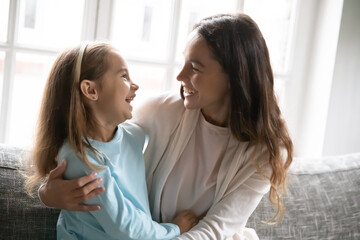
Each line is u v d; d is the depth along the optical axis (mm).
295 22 1958
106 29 1656
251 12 1953
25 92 2215
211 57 1201
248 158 1313
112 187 1105
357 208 1608
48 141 1166
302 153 2033
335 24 1882
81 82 1110
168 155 1310
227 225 1280
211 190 1320
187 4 1866
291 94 2010
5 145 1420
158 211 1301
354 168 1684
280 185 1363
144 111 1350
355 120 1971
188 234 1213
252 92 1261
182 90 1326
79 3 1668
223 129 1314
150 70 2006
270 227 1524
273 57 2018
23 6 1626
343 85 1918
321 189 1618
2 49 1538
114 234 1124
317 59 1970
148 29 1834
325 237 1558
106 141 1187
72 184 1057
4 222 1297
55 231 1339
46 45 1637
